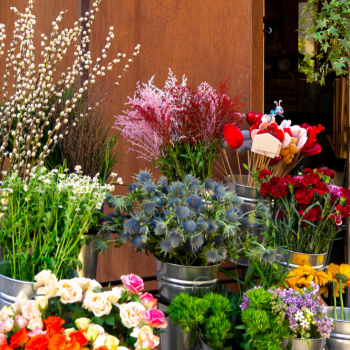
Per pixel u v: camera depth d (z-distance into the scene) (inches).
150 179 66.0
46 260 56.3
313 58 103.6
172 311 55.3
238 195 73.2
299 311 53.3
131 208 64.2
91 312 45.9
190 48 102.2
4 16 193.0
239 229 62.7
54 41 71.1
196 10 100.6
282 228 69.9
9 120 71.4
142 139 86.5
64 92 82.5
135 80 121.9
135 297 48.6
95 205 59.7
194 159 74.8
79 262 57.4
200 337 57.0
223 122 76.0
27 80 69.5
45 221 56.2
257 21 88.7
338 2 93.2
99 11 139.9
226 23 93.3
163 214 63.0
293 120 102.9
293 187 67.0
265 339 52.2
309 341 53.4
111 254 134.7
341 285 64.3
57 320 41.8
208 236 61.2
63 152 80.7
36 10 172.1
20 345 40.8
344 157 105.2
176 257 61.7
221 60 94.6
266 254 61.4
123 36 127.5
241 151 77.2
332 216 65.7
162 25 111.0
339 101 105.2
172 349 61.6
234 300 62.1
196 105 74.2
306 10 98.3
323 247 69.4
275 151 70.4
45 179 58.5
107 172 82.8
